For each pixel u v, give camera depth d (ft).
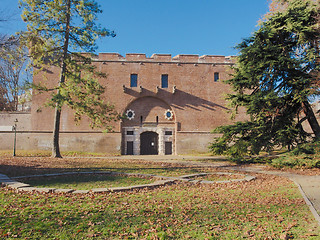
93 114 67.21
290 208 22.17
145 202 23.90
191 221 18.45
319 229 16.57
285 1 65.21
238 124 62.03
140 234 15.83
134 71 105.50
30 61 63.21
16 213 19.01
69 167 47.91
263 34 57.98
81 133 99.91
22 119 99.40
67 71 67.72
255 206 23.13
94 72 69.05
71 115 100.48
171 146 104.68
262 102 57.00
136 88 104.32
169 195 27.61
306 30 53.01
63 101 59.00
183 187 32.96
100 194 26.55
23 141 98.22
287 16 56.29
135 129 103.91
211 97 106.11
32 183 32.17
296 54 58.13
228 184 36.04
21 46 49.88
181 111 104.78
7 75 96.27
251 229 16.94
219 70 107.86
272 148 62.95
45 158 64.85
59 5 61.67
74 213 19.34
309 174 45.93
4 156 75.00
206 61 108.17
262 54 56.85
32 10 60.54
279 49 56.03
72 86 64.08
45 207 20.79
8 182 30.40
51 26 63.57
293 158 51.47
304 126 104.88
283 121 59.21
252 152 61.67
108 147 99.96
